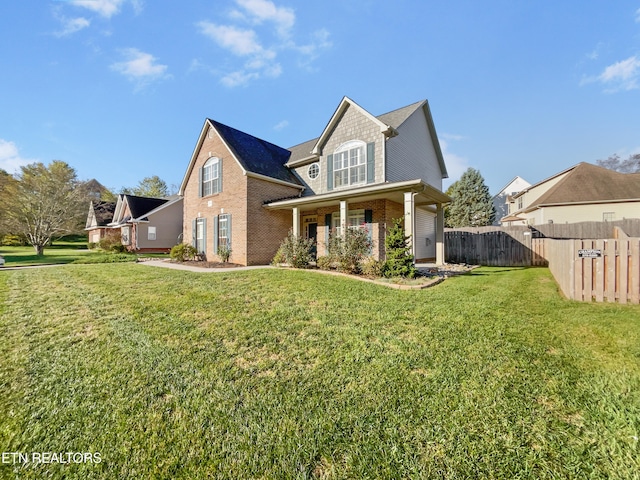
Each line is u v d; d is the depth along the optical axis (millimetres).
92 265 13289
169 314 5117
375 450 1962
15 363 3309
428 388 2670
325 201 11914
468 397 2518
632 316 4660
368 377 2898
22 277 9344
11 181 21094
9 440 2111
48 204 20609
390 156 12648
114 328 4434
